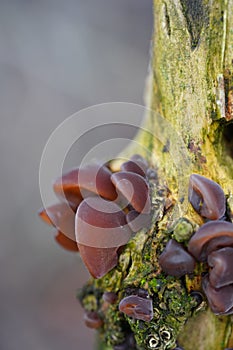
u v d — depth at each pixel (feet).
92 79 3.33
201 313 1.24
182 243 1.19
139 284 1.21
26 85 3.28
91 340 2.86
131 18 3.56
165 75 1.28
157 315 1.20
